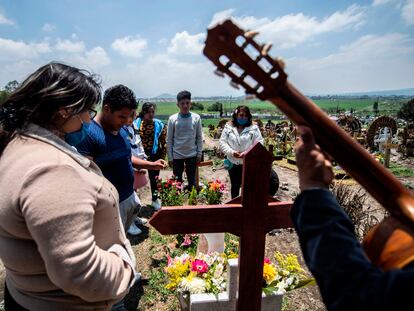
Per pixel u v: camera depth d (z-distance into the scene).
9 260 1.03
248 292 1.74
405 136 11.60
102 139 2.29
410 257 0.63
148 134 5.00
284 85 0.72
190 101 4.94
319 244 0.68
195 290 2.18
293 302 2.88
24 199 0.91
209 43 0.69
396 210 0.75
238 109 4.58
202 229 1.64
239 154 4.40
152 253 3.72
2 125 1.07
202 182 7.34
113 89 2.25
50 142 1.05
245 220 1.65
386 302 0.54
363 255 0.66
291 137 14.80
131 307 2.82
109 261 1.08
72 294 1.02
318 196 0.73
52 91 1.04
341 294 0.61
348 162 0.77
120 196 2.52
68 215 0.93
